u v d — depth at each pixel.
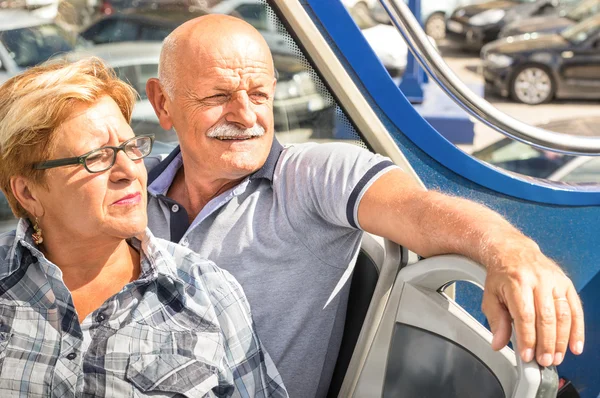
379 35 4.85
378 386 1.72
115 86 1.48
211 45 1.76
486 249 1.40
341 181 1.70
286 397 1.65
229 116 1.77
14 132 1.40
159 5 1.94
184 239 1.81
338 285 1.81
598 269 2.21
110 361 1.46
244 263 1.79
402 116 1.94
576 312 1.30
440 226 1.52
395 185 1.67
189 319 1.56
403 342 1.68
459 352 1.56
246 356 1.61
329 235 1.77
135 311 1.51
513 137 2.04
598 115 8.53
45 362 1.44
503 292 1.33
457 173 2.03
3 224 2.01
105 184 1.42
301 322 1.79
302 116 1.96
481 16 11.56
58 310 1.46
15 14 1.88
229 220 1.80
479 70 10.04
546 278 1.31
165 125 1.91
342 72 1.87
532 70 9.04
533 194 2.09
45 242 1.51
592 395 2.32
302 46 1.86
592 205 2.15
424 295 1.64
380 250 1.81
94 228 1.44
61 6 1.89
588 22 9.17
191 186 1.88
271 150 1.83
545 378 1.26
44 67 1.47
